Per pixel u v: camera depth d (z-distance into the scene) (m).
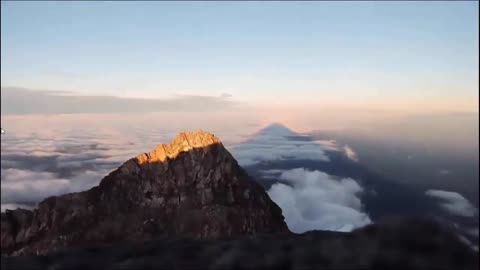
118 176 75.62
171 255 21.67
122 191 72.69
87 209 68.62
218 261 16.97
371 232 15.70
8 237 62.81
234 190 74.38
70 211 68.00
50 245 61.06
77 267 22.33
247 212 70.06
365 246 14.02
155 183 74.19
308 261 14.53
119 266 21.12
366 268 13.19
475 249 13.88
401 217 14.99
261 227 69.00
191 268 18.61
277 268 15.20
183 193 72.06
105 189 73.25
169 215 68.25
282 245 18.69
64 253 26.31
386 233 14.44
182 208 69.00
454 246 13.74
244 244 20.20
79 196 71.25
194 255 21.27
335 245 14.81
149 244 27.45
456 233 14.48
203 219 65.75
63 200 69.94
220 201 71.00
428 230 14.44
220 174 76.12
